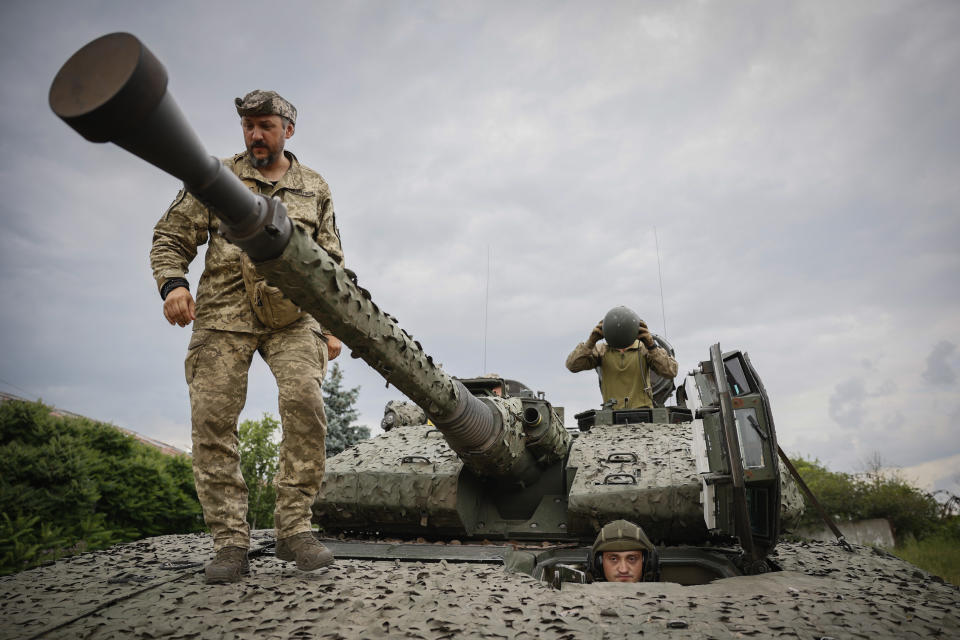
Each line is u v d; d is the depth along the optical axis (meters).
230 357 4.00
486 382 7.03
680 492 5.48
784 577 4.16
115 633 2.91
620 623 3.06
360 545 5.24
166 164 2.39
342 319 3.54
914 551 15.91
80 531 11.30
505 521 6.23
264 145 4.06
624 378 8.51
